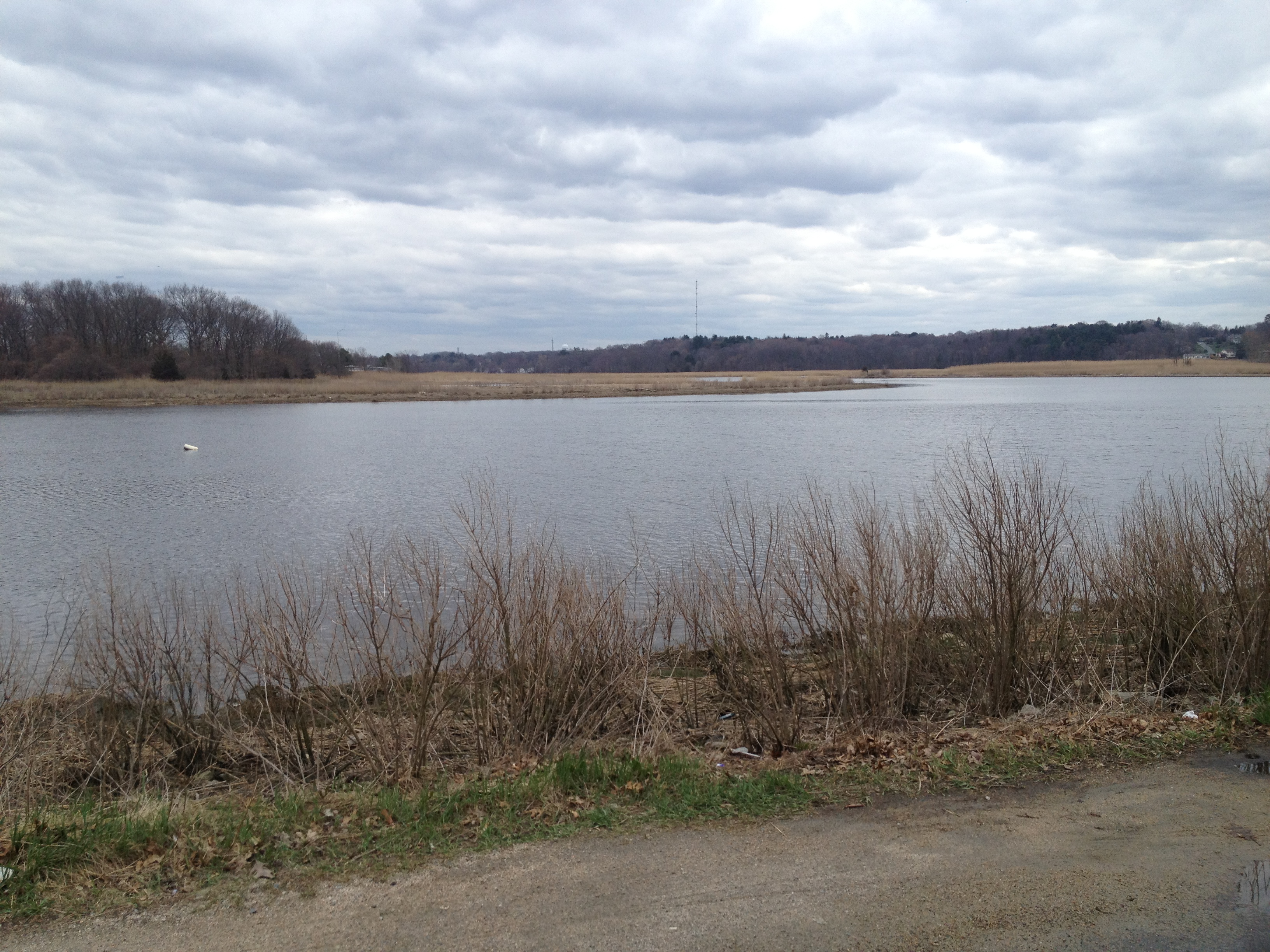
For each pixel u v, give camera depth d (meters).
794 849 4.53
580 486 25.94
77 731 6.92
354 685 7.00
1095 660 7.89
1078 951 3.59
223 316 112.44
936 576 8.01
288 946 3.77
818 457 33.31
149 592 13.86
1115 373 145.38
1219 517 8.01
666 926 3.83
